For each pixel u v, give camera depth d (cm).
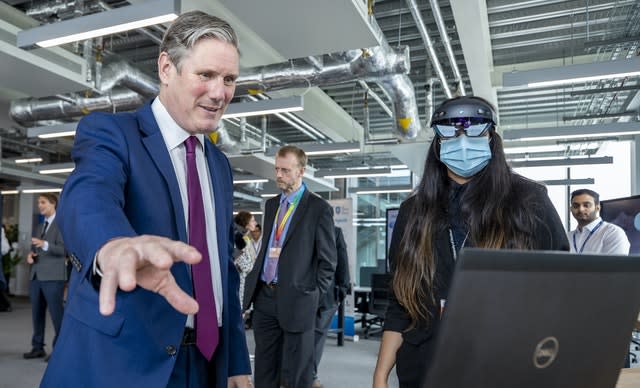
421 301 124
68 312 89
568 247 122
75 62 507
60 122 716
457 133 128
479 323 45
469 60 577
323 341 298
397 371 127
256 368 261
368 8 397
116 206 76
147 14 322
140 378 84
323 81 502
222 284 111
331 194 1316
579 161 812
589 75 406
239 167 1006
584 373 53
